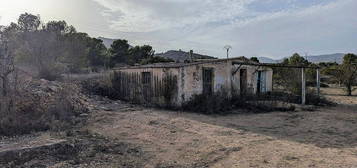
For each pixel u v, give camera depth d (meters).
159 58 33.28
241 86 18.44
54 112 10.45
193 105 14.54
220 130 9.49
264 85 20.11
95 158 6.16
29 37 21.69
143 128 9.52
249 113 13.70
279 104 15.45
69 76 22.20
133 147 7.18
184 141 7.92
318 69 19.08
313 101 17.53
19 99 10.53
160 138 8.22
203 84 15.86
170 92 15.01
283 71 21.30
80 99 14.46
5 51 13.55
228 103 15.26
